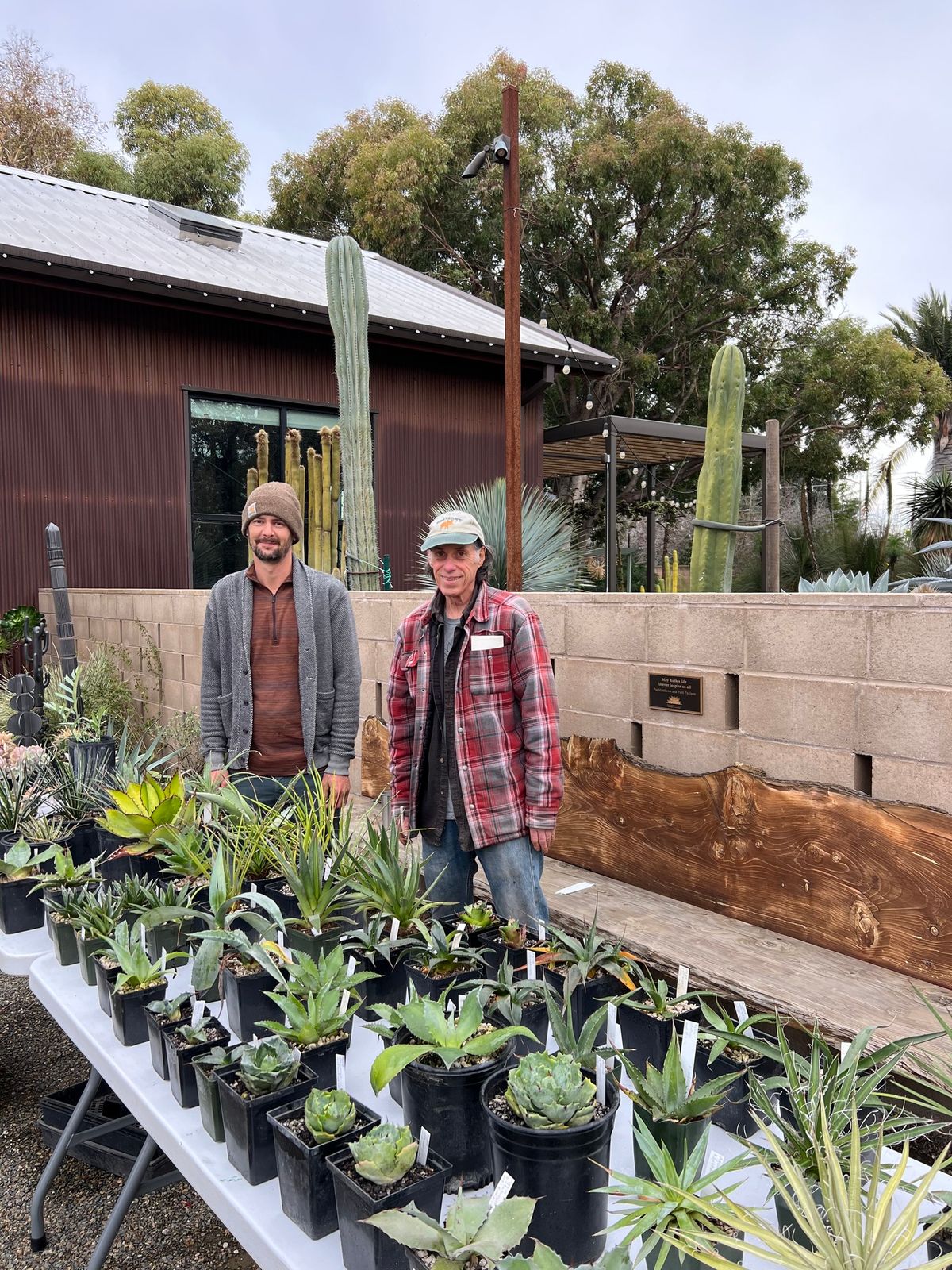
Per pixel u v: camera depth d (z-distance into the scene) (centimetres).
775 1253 85
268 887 209
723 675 292
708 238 1955
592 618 338
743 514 2130
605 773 312
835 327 2083
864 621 249
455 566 227
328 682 285
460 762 232
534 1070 112
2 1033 329
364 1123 119
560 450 1236
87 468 778
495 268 2025
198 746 510
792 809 248
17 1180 244
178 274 784
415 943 169
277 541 273
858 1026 190
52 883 213
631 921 265
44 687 581
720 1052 126
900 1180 90
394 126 2091
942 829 213
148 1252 216
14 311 741
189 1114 142
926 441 2281
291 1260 109
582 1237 108
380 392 933
